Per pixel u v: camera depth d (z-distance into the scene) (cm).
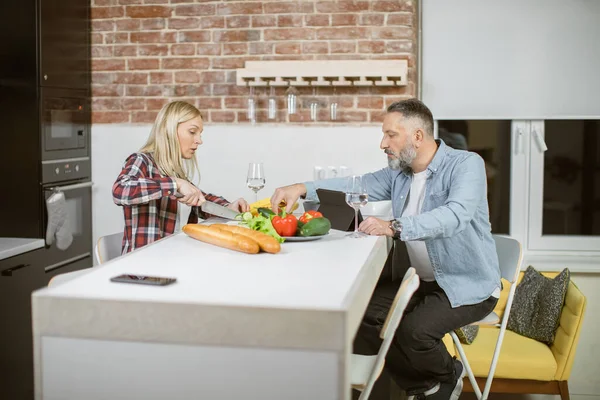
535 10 456
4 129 408
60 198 417
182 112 327
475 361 361
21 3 400
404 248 343
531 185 472
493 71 462
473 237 308
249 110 462
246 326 171
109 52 470
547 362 359
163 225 325
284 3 454
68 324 179
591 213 470
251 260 231
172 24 465
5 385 363
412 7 447
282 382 171
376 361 227
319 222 274
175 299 176
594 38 454
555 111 460
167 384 177
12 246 378
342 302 174
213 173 469
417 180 326
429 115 315
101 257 291
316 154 459
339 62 439
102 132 474
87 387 181
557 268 440
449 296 307
